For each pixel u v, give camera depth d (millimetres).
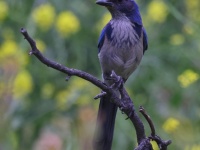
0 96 10992
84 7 13562
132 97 12688
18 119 12258
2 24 13266
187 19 13289
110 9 10938
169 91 12969
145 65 12828
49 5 13125
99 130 9117
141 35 10805
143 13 13562
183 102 12727
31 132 12516
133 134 12031
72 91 12555
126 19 10828
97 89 12469
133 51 10711
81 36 13305
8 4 13367
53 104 12719
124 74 10922
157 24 13375
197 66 12844
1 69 11586
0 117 10000
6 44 12266
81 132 8977
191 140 11469
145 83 12820
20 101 12219
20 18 13203
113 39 10680
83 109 11133
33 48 7383
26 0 13406
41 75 13055
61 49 12992
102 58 10812
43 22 12719
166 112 12586
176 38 13094
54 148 10258
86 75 7805
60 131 11922
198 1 13742
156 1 13750
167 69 12867
